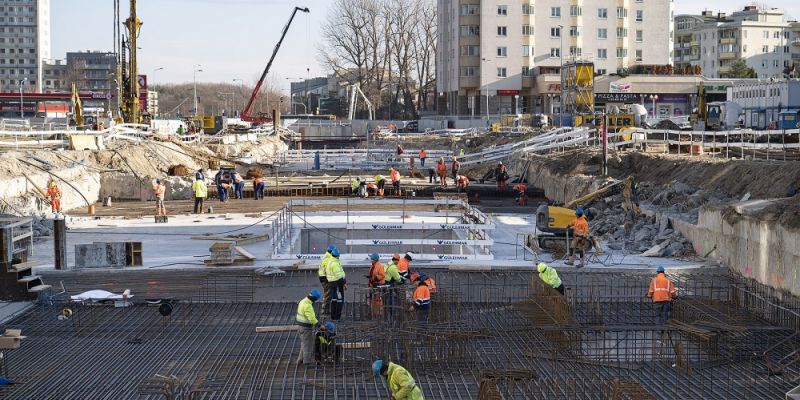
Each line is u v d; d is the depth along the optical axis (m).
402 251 34.72
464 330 19.42
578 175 46.34
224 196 45.41
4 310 22.44
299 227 33.91
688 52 168.75
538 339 19.66
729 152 48.19
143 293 24.16
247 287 24.59
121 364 17.98
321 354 18.06
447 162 68.44
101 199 47.72
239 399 15.67
